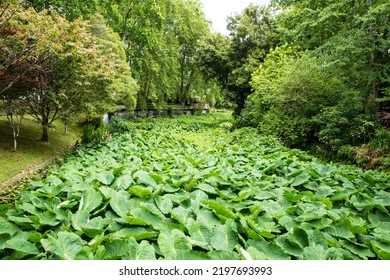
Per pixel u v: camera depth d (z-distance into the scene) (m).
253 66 18.56
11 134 10.00
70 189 5.18
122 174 6.34
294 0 9.81
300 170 6.89
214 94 33.28
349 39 8.16
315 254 3.53
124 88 13.82
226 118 25.27
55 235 3.80
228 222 4.06
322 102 11.16
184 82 31.53
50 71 8.04
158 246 3.79
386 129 9.69
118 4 19.77
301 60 10.48
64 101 9.34
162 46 24.27
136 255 3.34
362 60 8.88
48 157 8.87
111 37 14.64
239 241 3.95
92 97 10.04
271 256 3.68
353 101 9.55
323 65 8.50
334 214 4.75
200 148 12.00
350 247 4.02
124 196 4.87
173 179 5.93
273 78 14.18
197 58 23.12
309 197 5.62
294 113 12.03
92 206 4.54
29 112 9.99
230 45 20.67
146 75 23.38
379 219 5.05
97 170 6.76
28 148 9.10
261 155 9.93
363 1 8.32
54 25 7.96
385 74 8.70
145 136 13.83
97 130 11.14
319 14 8.58
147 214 4.30
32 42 7.39
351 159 9.38
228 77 20.77
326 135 10.09
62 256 3.29
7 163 7.49
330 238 4.14
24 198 4.93
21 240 3.45
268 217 4.71
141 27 21.11
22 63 7.19
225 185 6.03
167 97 33.44
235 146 11.44
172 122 21.77
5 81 7.34
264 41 19.25
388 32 8.50
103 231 3.93
